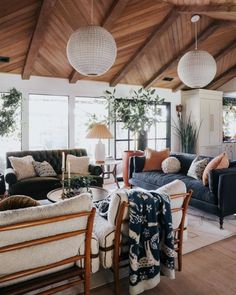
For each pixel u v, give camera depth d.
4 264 1.50
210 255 2.76
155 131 7.66
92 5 3.88
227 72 7.32
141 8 4.25
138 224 1.93
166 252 2.10
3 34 4.23
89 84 6.45
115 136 6.90
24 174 4.65
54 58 5.27
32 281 1.65
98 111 6.62
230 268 2.50
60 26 4.37
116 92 6.88
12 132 5.41
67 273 1.75
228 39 5.85
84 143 6.53
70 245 1.71
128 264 2.13
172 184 2.30
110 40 2.43
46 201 3.45
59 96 6.17
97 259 1.92
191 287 2.20
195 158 4.78
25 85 5.68
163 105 7.79
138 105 6.51
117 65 5.95
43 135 6.05
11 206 1.74
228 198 3.51
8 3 3.53
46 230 1.58
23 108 5.68
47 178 4.62
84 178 3.47
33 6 3.73
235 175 3.57
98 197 3.35
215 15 4.58
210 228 3.51
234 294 2.11
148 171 5.21
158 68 6.49
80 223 1.72
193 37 5.46
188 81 3.14
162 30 4.88
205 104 7.61
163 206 2.06
